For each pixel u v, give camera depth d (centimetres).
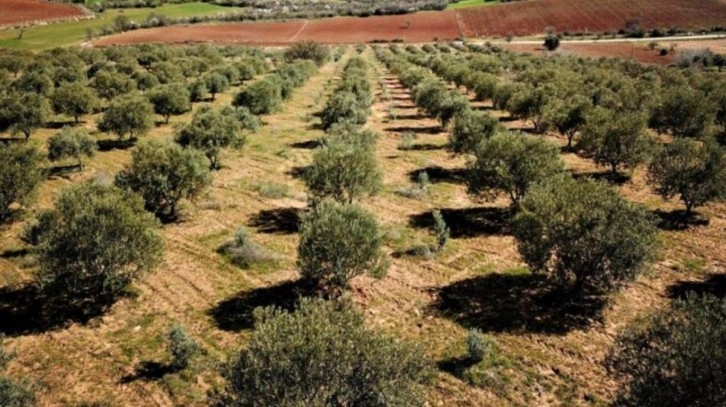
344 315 1211
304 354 1072
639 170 3553
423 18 15900
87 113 4856
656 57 9669
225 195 3078
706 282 2077
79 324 1805
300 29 15175
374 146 3875
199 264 2238
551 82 5869
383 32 14562
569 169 3584
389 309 1905
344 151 2731
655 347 1191
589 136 3347
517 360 1611
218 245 2420
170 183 2658
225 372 1162
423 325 1803
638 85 5628
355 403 1123
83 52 9094
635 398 1170
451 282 2098
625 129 3241
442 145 4256
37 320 1823
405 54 10769
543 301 1941
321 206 2058
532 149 2741
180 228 2609
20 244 2419
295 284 2066
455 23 15012
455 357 1627
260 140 4366
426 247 2350
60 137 3450
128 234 1891
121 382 1516
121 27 14650
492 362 1598
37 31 13912
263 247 2380
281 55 10494
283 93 6066
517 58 9338
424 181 3238
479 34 13912
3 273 2147
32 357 1628
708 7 14000
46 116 4306
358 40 13925
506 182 2680
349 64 8688
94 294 1986
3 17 14525
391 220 2731
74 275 1845
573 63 8344
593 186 1995
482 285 2069
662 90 5372
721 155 2628
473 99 6366
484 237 2531
